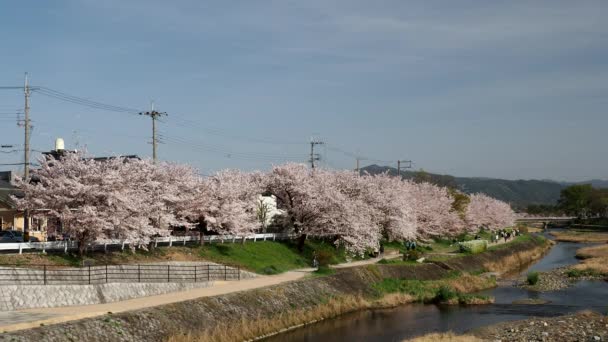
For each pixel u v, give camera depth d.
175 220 45.16
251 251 50.53
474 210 116.31
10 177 59.72
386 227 67.38
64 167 37.25
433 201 88.12
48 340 21.81
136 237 38.38
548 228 183.62
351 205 58.16
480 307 42.50
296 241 58.78
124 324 25.39
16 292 26.58
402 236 69.62
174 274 37.50
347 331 34.19
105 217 36.28
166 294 33.34
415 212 75.88
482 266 66.75
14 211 48.97
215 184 50.31
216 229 49.62
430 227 85.19
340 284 43.78
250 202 55.66
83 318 24.61
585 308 41.59
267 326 32.56
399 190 73.88
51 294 27.91
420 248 77.25
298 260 53.03
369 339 32.16
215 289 35.75
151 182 42.22
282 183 58.03
